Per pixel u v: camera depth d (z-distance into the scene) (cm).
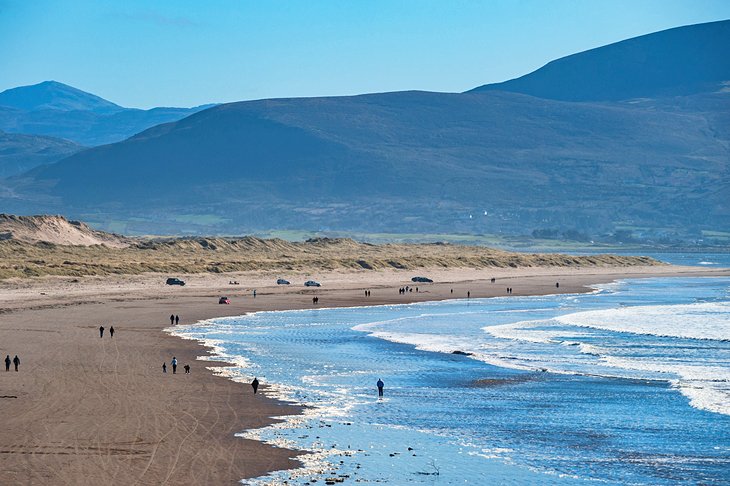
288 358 10062
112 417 6719
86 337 11519
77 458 5556
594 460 5922
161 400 7412
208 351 10488
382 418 7012
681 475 5622
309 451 5931
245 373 8925
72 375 8538
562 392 8212
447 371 9325
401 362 9906
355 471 5516
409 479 5394
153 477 5216
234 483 5169
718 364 9981
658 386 8550
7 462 5428
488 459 5897
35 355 9812
